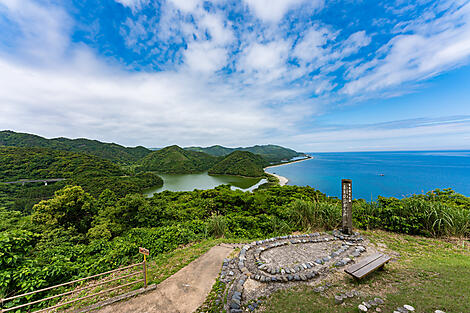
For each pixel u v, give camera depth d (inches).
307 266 165.3
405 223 238.4
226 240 254.7
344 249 197.5
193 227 311.3
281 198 438.6
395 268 154.2
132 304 134.5
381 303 108.0
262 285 145.0
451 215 224.7
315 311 109.7
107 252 227.9
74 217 462.0
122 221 387.5
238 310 118.9
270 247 211.3
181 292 145.8
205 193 583.2
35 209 425.1
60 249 228.7
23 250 185.2
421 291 115.3
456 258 169.6
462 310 93.7
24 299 147.9
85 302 142.4
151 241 257.0
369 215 268.7
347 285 134.1
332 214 273.7
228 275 163.2
